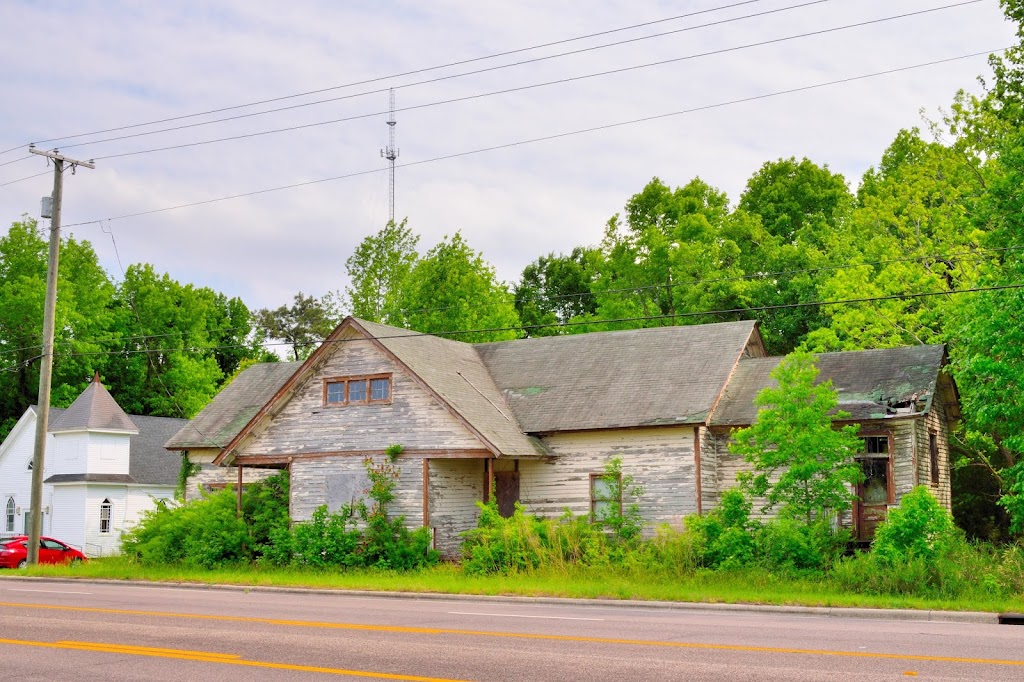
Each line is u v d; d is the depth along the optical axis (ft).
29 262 228.02
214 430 132.67
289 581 90.63
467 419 101.14
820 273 165.07
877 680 35.01
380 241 224.33
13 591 82.02
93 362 229.04
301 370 111.45
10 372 217.77
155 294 255.50
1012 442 88.02
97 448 166.09
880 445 97.04
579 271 259.80
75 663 40.98
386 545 101.86
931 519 73.36
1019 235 99.25
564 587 77.66
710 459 102.78
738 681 35.19
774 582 76.79
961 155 136.05
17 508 175.01
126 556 123.65
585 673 37.19
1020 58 106.52
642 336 119.34
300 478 111.14
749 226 200.85
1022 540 90.22
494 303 201.98
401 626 52.80
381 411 107.55
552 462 107.76
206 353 277.64
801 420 83.71
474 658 41.04
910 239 139.23
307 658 41.47
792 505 84.48
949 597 66.90
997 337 89.10
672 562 84.12
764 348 123.03
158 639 47.78
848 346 133.80
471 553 96.22
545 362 120.26
